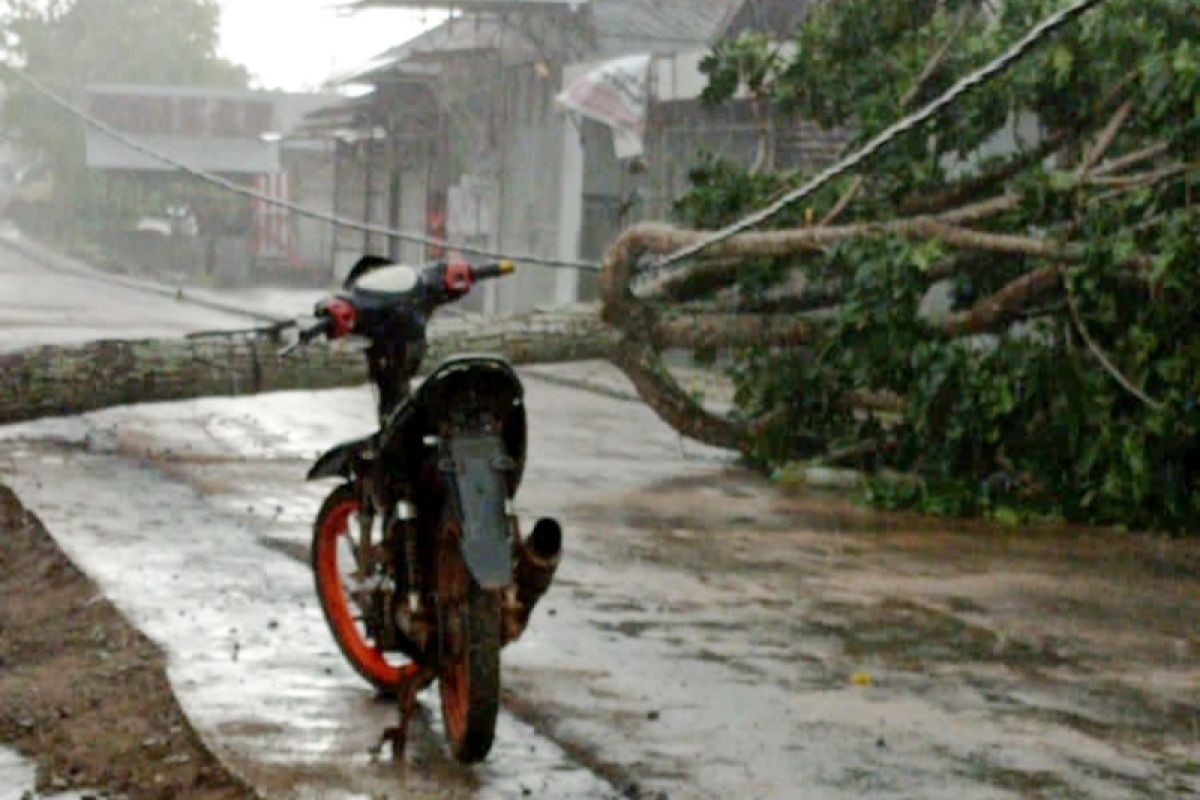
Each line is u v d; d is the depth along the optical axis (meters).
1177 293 12.47
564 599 9.70
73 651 8.23
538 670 8.02
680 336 14.96
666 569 10.76
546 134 33.62
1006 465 13.72
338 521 7.73
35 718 7.22
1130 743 7.18
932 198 14.66
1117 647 9.00
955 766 6.73
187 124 55.81
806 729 7.18
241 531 11.13
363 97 45.91
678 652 8.51
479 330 14.60
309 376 14.11
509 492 6.82
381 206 48.56
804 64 15.38
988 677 8.26
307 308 37.75
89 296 41.44
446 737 6.90
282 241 60.88
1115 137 14.07
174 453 15.04
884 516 13.27
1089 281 12.63
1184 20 13.39
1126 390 12.91
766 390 15.16
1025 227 13.83
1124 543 12.34
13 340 26.50
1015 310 13.77
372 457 7.01
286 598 9.16
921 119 8.10
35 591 9.59
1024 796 6.39
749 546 11.73
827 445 15.35
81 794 6.31
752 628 9.15
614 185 32.41
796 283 16.23
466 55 35.00
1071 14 7.21
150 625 8.45
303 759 6.49
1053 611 9.88
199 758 6.60
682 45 32.53
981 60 13.99
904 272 13.12
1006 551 11.85
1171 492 12.58
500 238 35.91
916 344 13.33
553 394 22.78
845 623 9.38
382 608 6.88
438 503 6.75
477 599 6.36
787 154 25.19
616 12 32.44
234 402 19.48
